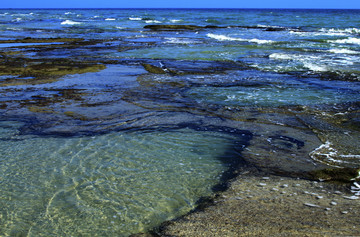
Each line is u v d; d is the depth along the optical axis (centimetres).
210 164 575
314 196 460
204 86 1124
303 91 1058
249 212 421
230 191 483
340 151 615
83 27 4297
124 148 640
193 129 740
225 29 3816
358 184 493
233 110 871
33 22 5466
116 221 418
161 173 543
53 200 464
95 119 802
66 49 2103
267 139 680
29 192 485
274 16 6794
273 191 478
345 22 4547
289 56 1755
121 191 488
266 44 2297
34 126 755
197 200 465
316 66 1461
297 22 4784
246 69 1427
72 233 396
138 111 862
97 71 1375
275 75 1299
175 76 1282
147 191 488
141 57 1769
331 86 1119
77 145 654
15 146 648
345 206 429
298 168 553
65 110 867
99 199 466
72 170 552
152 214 431
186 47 2152
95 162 580
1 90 1065
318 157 592
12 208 446
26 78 1240
